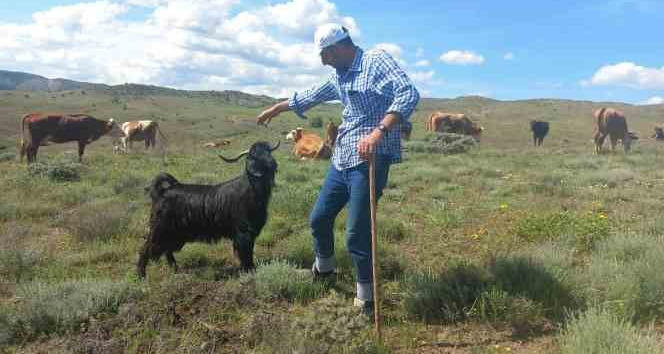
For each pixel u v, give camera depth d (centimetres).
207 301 490
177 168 1636
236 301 501
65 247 739
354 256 473
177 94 16775
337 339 393
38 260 657
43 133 1853
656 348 369
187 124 7512
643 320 458
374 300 451
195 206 591
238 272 613
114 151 2528
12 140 5450
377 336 420
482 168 1641
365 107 453
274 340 411
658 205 1015
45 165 1389
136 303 482
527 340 434
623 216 915
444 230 836
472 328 458
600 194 1151
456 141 2870
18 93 12700
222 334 437
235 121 7894
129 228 807
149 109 10119
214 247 728
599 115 2611
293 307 507
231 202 578
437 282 513
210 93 17925
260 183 571
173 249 612
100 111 9281
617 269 538
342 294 525
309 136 2250
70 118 1891
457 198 1158
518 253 643
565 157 2200
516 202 1084
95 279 555
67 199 1050
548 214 838
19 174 1346
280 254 688
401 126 461
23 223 867
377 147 452
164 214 597
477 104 10762
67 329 453
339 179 491
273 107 546
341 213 913
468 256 690
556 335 437
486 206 1038
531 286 496
